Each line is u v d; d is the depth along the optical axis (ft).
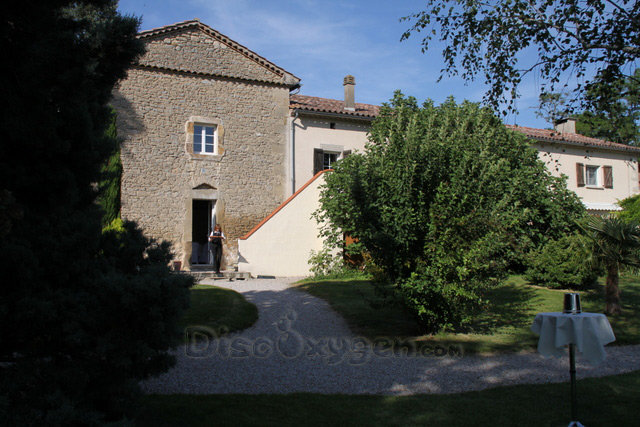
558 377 19.56
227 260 51.93
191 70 51.55
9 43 14.14
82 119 14.51
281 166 54.95
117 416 12.39
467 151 24.98
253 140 54.03
